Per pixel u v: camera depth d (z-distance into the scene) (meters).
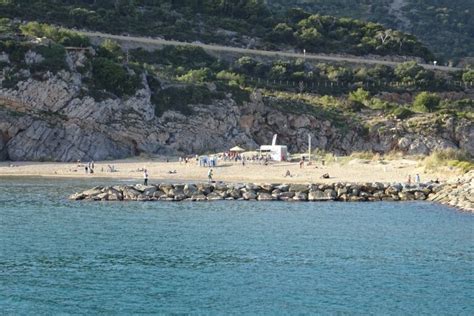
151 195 173.38
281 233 129.88
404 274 100.56
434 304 87.38
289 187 179.12
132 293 90.25
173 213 151.88
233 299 88.38
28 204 162.25
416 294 91.12
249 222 141.38
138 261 106.31
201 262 106.12
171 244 118.50
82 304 85.81
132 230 130.75
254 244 119.38
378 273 101.06
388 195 178.88
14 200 168.50
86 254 110.19
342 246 118.75
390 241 123.50
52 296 88.69
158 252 112.25
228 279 97.00
